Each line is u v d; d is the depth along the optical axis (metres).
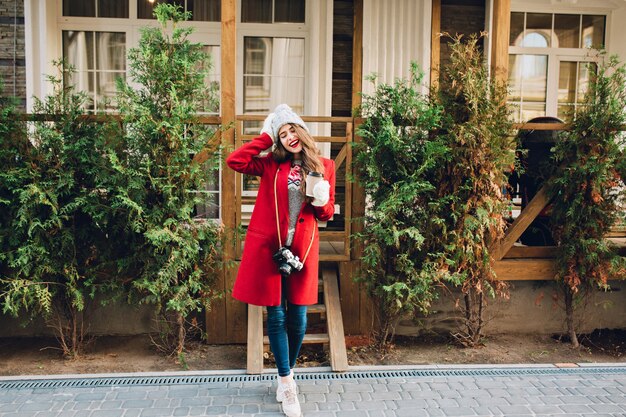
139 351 4.22
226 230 4.29
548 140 4.55
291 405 3.09
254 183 5.95
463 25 6.05
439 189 4.16
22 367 3.89
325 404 3.30
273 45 5.95
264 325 4.48
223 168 4.25
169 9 3.88
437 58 5.91
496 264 4.50
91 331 4.48
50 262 3.87
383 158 4.10
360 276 4.27
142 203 3.84
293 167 3.15
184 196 3.94
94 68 5.82
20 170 3.76
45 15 5.52
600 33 6.51
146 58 3.79
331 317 4.15
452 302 4.66
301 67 6.00
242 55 5.91
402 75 5.85
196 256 4.04
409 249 4.08
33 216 3.82
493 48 4.37
